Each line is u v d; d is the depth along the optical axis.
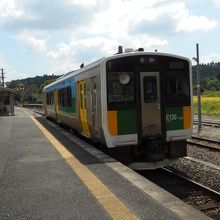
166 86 12.17
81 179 8.69
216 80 141.75
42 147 14.16
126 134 11.82
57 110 24.81
